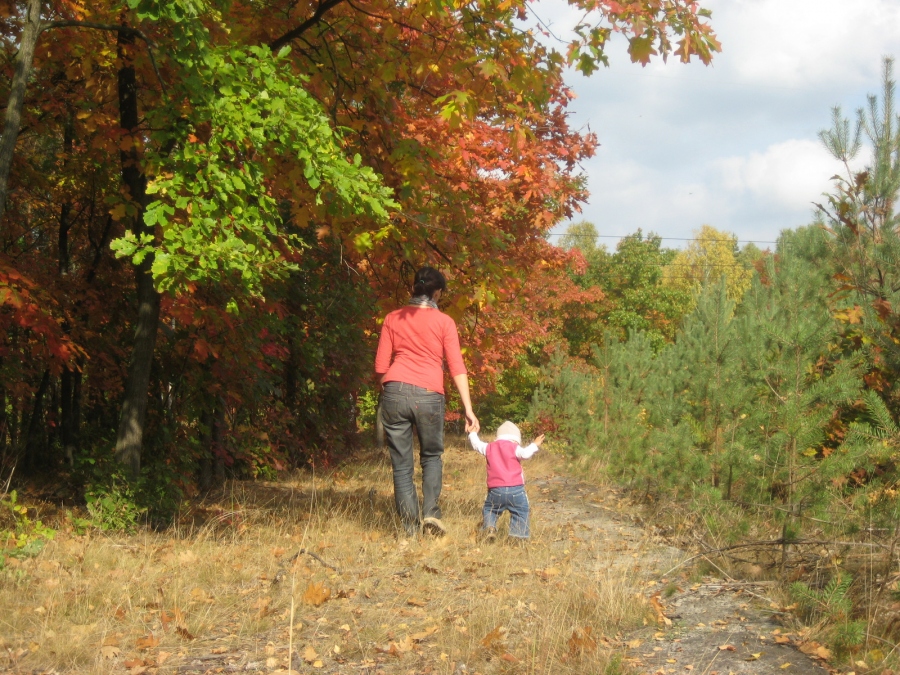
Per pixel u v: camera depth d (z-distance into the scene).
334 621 4.09
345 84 7.27
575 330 37.50
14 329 8.28
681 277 58.44
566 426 13.73
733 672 3.32
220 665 3.51
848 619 3.64
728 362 7.26
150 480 6.95
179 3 5.31
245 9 7.00
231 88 5.61
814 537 4.81
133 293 9.05
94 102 8.07
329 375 13.73
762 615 4.04
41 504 7.12
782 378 5.95
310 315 12.89
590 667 3.34
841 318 6.57
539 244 13.27
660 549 5.83
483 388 18.92
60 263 9.64
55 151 9.98
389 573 5.04
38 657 3.51
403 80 7.47
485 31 6.39
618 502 8.58
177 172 5.61
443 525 6.03
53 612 4.05
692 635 3.84
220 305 7.97
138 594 4.48
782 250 8.09
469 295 6.85
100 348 8.84
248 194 5.72
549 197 11.48
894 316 6.20
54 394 10.87
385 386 6.22
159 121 5.83
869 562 4.08
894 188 6.58
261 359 9.41
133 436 6.93
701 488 5.93
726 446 6.70
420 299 6.29
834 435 6.36
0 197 5.67
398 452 6.23
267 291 9.23
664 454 7.51
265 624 4.01
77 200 9.20
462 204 6.98
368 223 6.51
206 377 9.08
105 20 6.96
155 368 8.77
